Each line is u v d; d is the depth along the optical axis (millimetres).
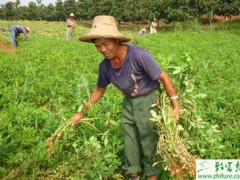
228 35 19891
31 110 5242
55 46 13734
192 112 3844
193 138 4008
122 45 3424
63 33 29328
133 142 3781
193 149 4102
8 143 4398
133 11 53781
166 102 3623
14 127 4734
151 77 3414
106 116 4680
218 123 5355
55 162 4281
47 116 4992
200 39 17203
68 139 4559
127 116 3725
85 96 5535
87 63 9656
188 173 3459
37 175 4148
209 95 6324
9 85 7191
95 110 5004
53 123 4773
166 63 4184
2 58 9828
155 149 3742
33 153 4203
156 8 47219
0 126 4719
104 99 5734
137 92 3549
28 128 4621
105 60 3600
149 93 3574
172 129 3422
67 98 6410
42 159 4184
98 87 3902
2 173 4133
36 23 47094
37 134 4723
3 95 6254
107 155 4051
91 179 3977
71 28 19656
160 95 3656
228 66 9562
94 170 4047
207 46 13961
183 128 3830
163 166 4004
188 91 3826
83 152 4242
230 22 43250
